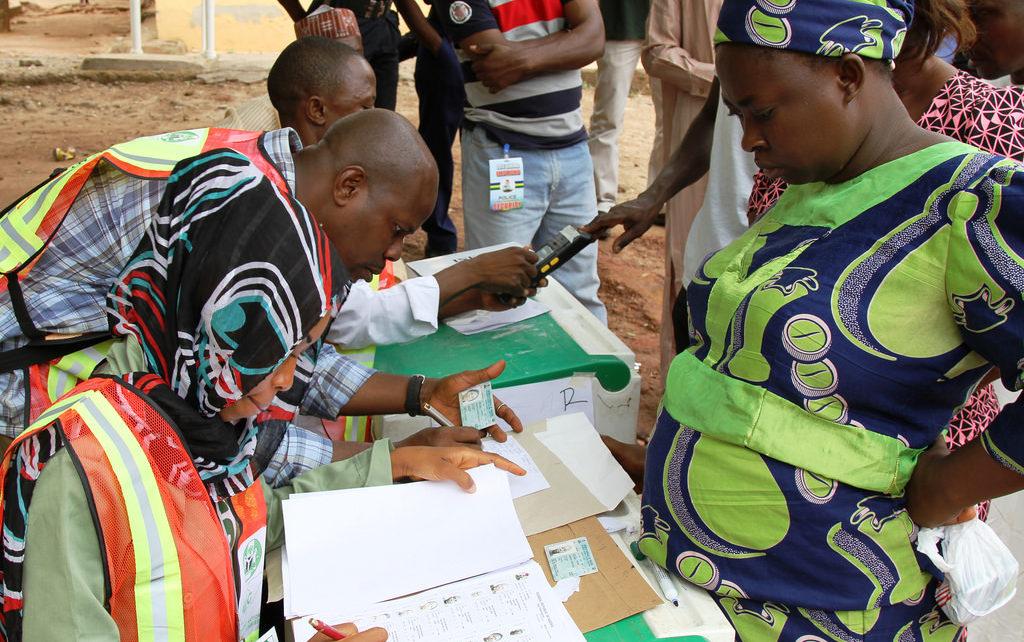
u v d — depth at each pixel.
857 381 1.17
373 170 1.33
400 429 1.98
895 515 1.25
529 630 1.26
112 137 6.79
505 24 2.79
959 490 1.17
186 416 1.15
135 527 1.10
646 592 1.37
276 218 1.10
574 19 2.79
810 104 1.13
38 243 1.32
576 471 1.64
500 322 2.22
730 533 1.30
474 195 3.04
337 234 1.37
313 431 2.02
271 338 1.10
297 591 1.31
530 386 1.96
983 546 1.27
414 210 1.38
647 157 6.71
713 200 2.46
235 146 1.33
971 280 1.07
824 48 1.09
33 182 5.71
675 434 1.37
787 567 1.28
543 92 2.86
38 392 1.34
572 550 1.45
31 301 1.32
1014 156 1.48
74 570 1.07
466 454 1.54
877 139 1.18
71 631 1.06
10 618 1.11
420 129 4.57
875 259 1.14
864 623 1.28
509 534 1.42
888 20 1.11
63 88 8.10
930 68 1.54
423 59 4.41
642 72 8.56
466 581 1.35
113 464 1.09
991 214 1.05
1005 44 1.70
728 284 1.29
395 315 1.99
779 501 1.24
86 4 12.68
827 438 1.21
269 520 1.45
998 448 1.11
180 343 1.12
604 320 3.18
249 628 1.34
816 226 1.21
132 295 1.17
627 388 2.06
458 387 1.78
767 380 1.22
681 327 2.17
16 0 12.20
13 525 1.09
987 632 1.94
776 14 1.09
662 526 1.39
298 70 2.25
